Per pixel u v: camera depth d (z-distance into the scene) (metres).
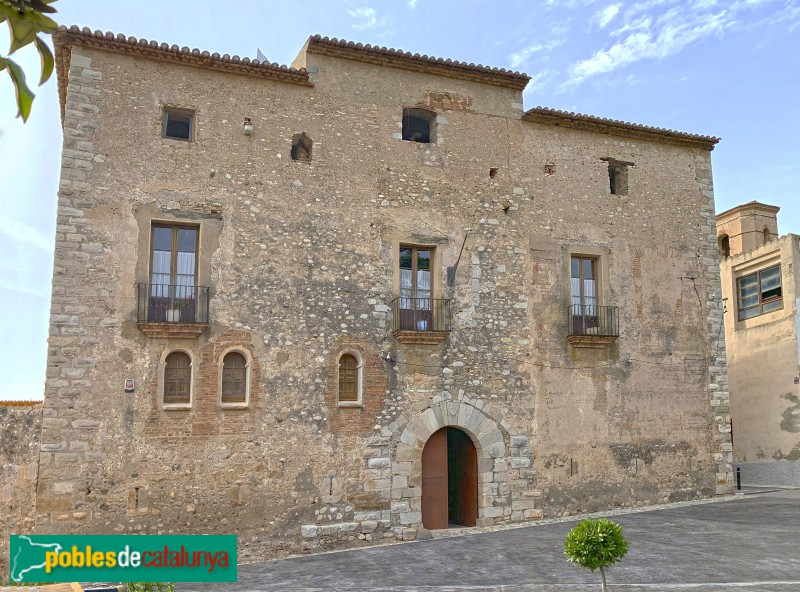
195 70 18.27
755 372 27.53
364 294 19.05
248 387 17.58
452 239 20.17
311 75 19.34
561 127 22.02
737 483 25.14
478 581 13.56
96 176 17.02
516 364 20.34
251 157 18.48
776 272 27.12
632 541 16.22
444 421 19.34
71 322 16.36
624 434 21.31
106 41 17.30
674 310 22.53
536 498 20.06
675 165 23.41
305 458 17.88
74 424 16.06
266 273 18.17
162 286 17.28
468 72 20.81
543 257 21.12
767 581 12.80
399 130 20.09
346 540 17.95
